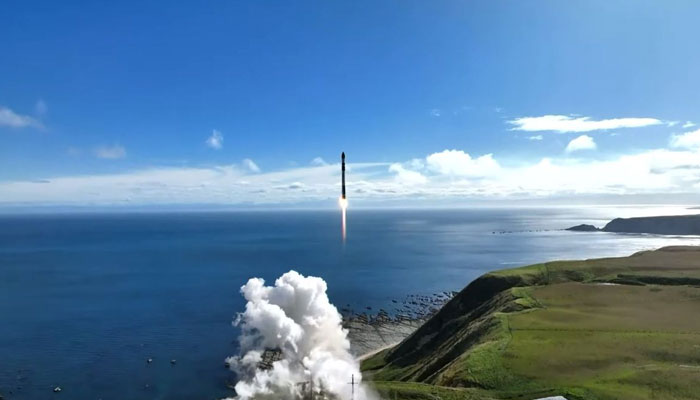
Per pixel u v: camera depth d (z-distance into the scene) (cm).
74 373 9950
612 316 9075
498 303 11150
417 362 10419
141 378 9706
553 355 7025
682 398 5291
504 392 6084
